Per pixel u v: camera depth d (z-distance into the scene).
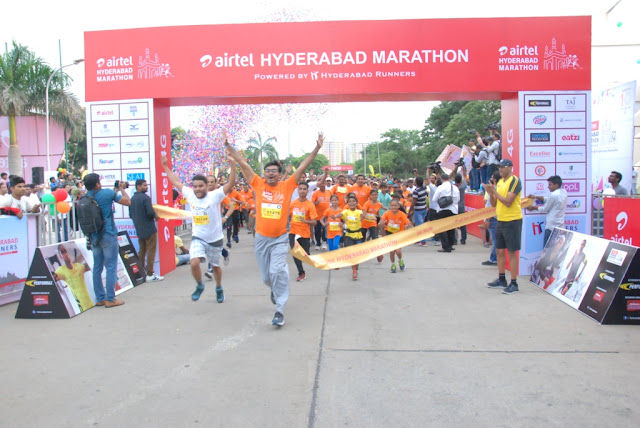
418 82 8.23
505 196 7.01
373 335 5.22
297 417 3.43
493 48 8.20
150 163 8.73
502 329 5.38
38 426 3.37
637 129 15.88
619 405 3.55
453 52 8.21
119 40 8.64
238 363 4.46
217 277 6.71
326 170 8.16
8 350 4.91
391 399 3.69
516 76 8.20
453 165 17.42
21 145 25.41
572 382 3.96
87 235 6.53
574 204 8.38
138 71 8.61
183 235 15.70
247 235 15.35
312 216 8.07
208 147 18.91
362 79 8.27
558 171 8.32
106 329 5.61
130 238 8.72
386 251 7.45
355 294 7.13
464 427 3.26
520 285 7.60
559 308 6.22
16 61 24.25
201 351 4.80
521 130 8.27
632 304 5.46
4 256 7.06
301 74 8.31
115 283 6.91
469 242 13.07
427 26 8.20
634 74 16.36
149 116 8.65
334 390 3.86
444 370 4.23
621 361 4.39
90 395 3.85
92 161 8.85
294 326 5.59
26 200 9.11
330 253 7.14
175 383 4.05
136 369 4.37
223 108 18.75
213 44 8.41
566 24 8.18
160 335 5.34
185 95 8.52
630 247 5.54
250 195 14.33
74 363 4.53
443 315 5.96
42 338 5.30
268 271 5.75
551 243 7.54
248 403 3.66
